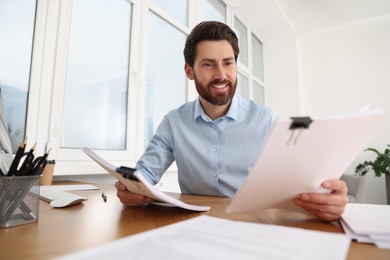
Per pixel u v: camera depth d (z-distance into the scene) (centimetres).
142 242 35
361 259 33
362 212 55
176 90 232
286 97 407
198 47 104
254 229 42
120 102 178
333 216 51
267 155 43
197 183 116
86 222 52
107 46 170
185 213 60
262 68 427
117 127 175
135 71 185
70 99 147
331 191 52
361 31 382
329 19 374
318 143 44
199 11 259
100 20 167
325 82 399
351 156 49
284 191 52
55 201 70
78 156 145
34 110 127
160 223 51
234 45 105
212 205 72
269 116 117
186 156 117
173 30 232
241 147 114
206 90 105
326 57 402
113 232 45
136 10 189
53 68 136
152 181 110
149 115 202
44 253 34
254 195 51
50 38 135
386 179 331
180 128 121
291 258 30
